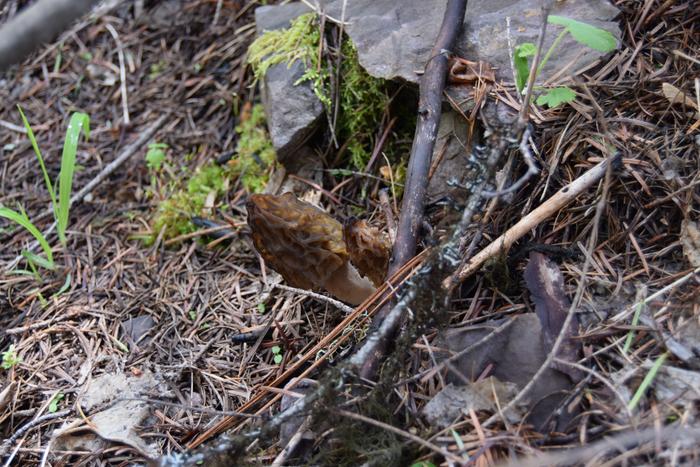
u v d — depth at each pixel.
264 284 0.65
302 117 0.69
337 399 0.50
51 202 0.76
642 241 0.55
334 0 0.72
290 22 0.73
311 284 0.60
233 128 0.77
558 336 0.51
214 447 0.49
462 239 0.57
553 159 0.58
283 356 0.60
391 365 0.51
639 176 0.56
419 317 0.51
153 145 0.77
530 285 0.54
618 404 0.49
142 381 0.60
